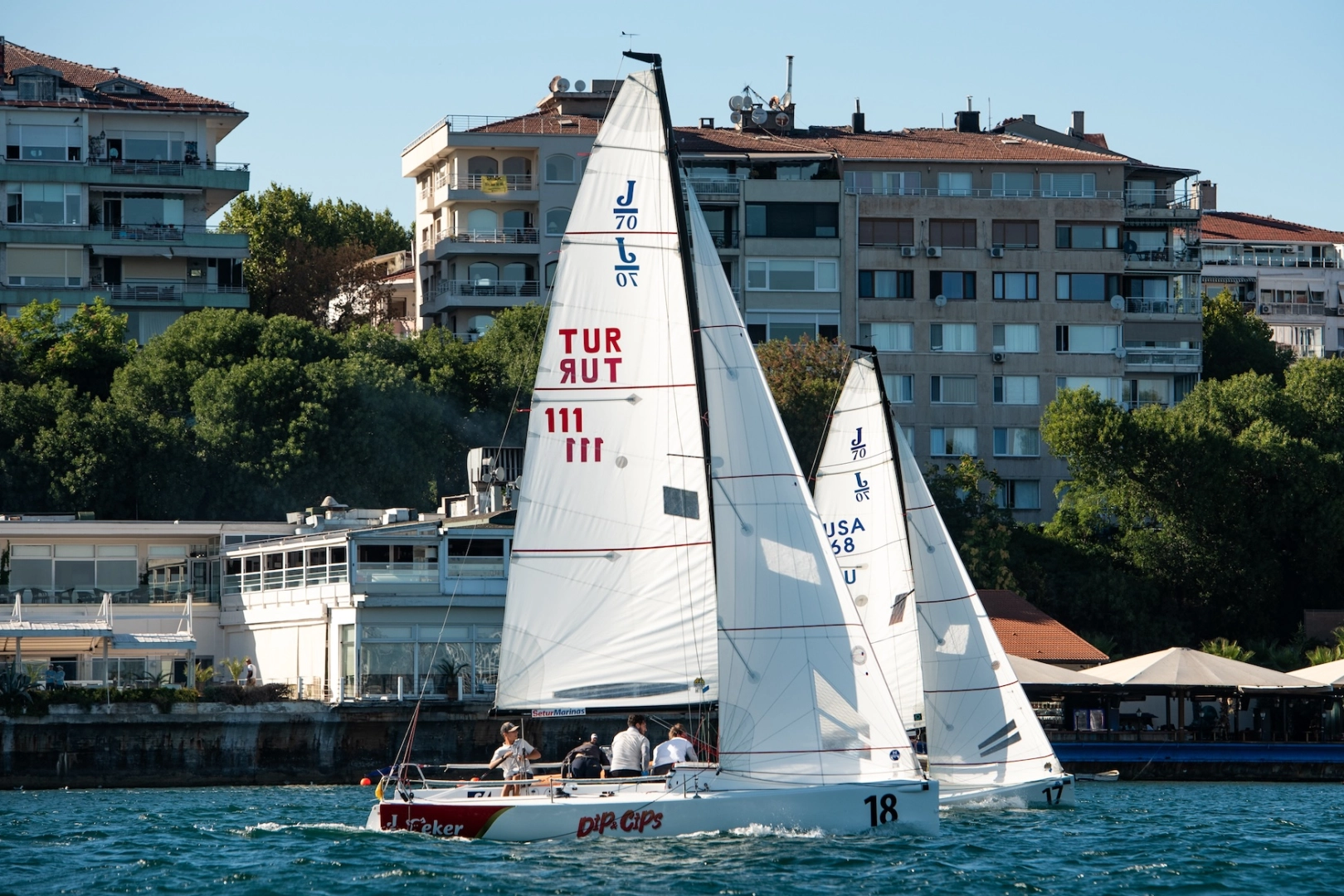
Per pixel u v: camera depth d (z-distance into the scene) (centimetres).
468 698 15325
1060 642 17912
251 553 17525
